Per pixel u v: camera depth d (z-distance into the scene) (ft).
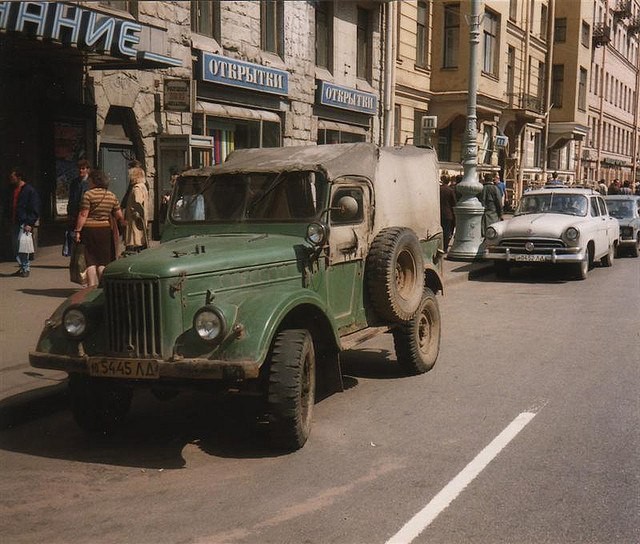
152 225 53.42
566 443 17.83
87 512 14.23
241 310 16.71
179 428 19.58
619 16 190.90
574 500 14.43
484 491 14.92
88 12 39.24
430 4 94.22
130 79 51.08
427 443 17.98
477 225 58.49
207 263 17.01
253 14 63.00
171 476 16.08
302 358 17.11
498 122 116.57
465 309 38.75
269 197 20.80
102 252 31.27
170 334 16.40
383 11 82.69
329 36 75.00
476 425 19.34
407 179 24.99
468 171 58.29
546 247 50.24
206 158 55.52
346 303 21.18
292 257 18.97
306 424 17.84
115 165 51.31
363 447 17.75
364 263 21.97
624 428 18.94
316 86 72.13
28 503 14.70
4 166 44.19
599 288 46.91
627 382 23.63
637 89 222.07
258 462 16.85
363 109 79.56
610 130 198.39
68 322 17.16
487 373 25.07
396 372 25.36
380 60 83.10
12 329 27.96
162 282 16.30
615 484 15.23
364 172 22.20
